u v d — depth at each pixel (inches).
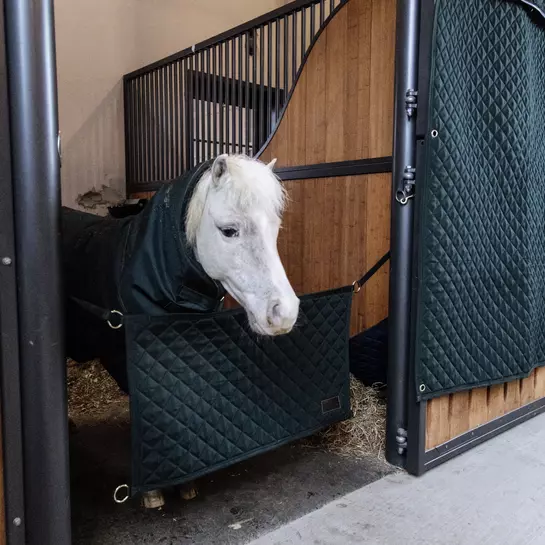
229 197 46.2
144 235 49.4
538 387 83.1
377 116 80.3
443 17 58.0
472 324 66.0
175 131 122.7
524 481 61.1
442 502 56.2
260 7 173.3
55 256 37.9
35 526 39.1
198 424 50.0
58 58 126.7
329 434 72.9
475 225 64.9
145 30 142.9
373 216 82.2
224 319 51.4
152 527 50.8
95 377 97.2
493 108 66.1
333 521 52.3
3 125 35.4
